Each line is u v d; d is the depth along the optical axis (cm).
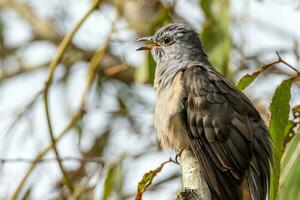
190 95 1174
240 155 1125
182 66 1249
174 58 1298
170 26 1329
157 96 1233
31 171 1370
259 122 1166
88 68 1717
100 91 1656
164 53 1319
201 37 1320
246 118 1155
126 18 1558
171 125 1170
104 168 1421
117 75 1677
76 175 1456
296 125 1109
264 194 1123
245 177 1120
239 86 1116
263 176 1130
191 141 1152
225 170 1117
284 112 1087
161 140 1202
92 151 1569
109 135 1588
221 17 1315
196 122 1156
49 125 1374
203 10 1324
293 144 1067
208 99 1167
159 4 1533
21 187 1367
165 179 1502
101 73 1678
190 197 955
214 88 1177
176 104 1168
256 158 1133
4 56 1822
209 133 1146
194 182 1034
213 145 1141
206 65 1255
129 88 1669
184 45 1305
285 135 1113
